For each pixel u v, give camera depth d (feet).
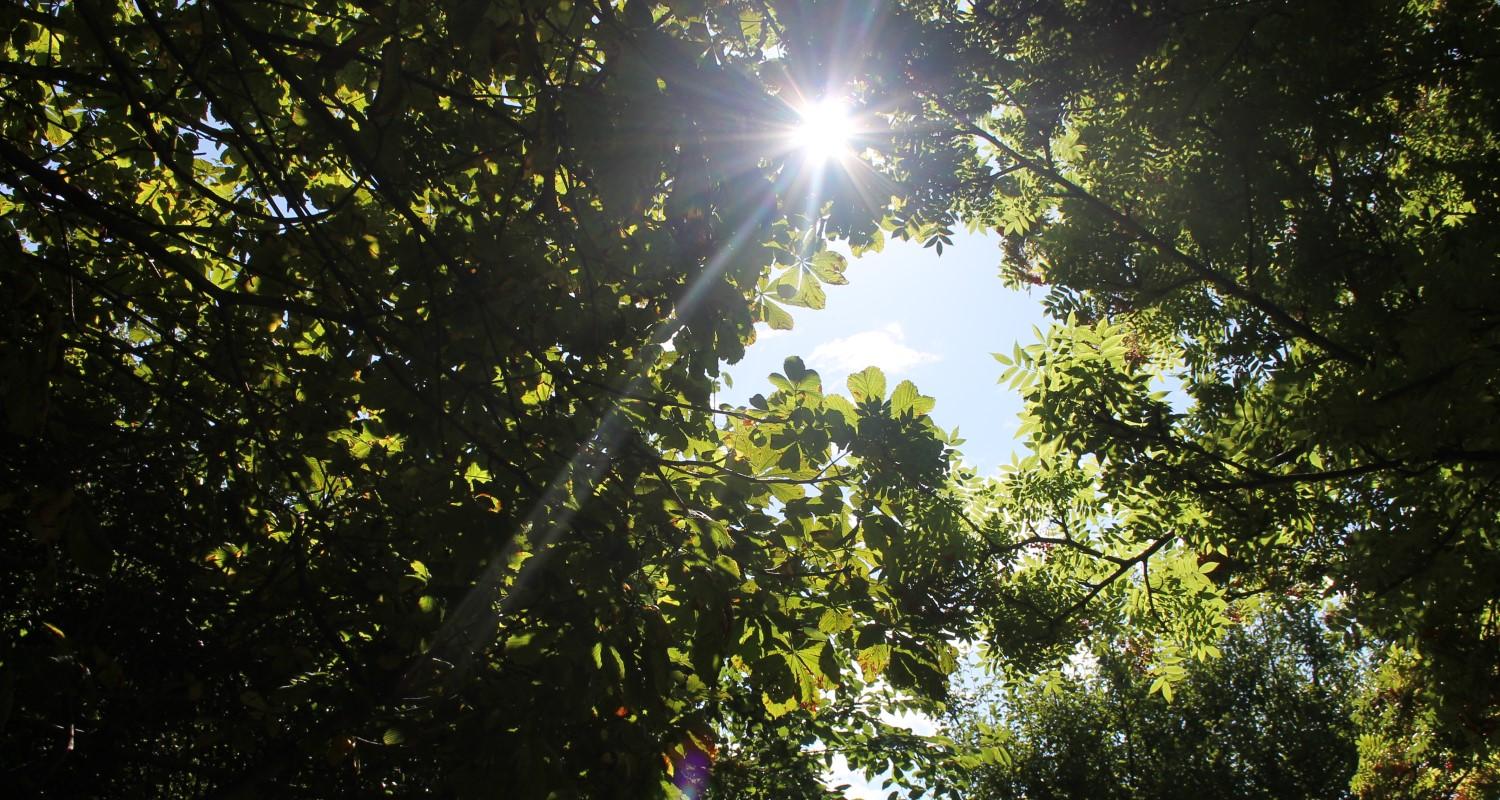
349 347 13.12
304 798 12.11
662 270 11.30
